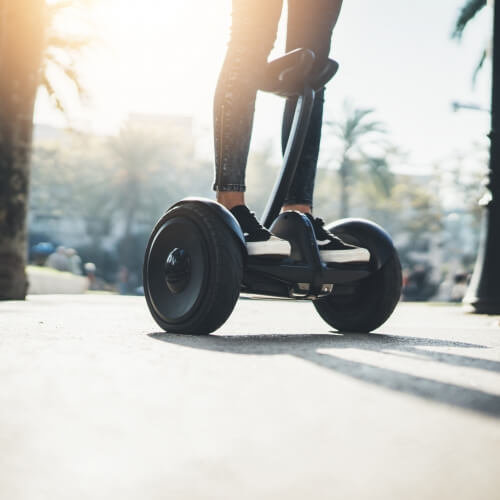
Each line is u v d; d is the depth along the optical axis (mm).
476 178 41844
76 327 2545
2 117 8250
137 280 52938
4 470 610
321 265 2484
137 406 941
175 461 664
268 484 585
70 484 571
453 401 1026
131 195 44031
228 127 2451
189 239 2336
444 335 2762
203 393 1059
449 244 61062
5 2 8156
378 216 55469
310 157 2752
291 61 2502
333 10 2668
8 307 4777
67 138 46188
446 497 562
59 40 12547
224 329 2893
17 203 8234
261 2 2445
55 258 22812
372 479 610
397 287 2697
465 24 15750
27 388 1056
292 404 983
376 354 1702
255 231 2395
